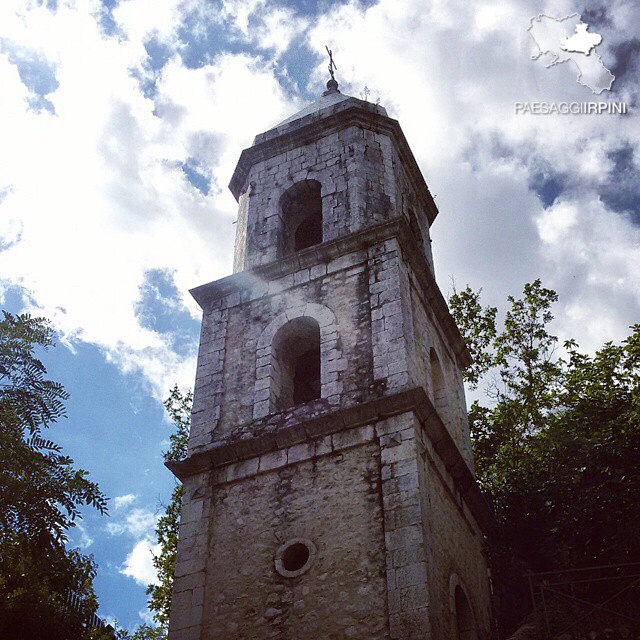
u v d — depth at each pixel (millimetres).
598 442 16891
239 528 13852
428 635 11383
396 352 14906
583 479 16828
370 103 20547
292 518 13547
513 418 21516
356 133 19672
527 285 24156
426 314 17484
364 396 14547
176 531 20906
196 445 15367
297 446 14391
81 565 13148
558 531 16172
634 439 16500
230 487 14469
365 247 16891
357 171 18766
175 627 13016
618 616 12266
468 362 19500
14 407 12641
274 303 16938
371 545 12656
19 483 12062
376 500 13109
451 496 14719
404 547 12383
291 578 12828
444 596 12656
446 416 16766
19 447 12375
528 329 23531
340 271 16750
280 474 14188
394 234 16766
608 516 15703
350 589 12344
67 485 12484
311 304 16469
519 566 16344
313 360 17359
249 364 16188
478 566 15281
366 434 13945
